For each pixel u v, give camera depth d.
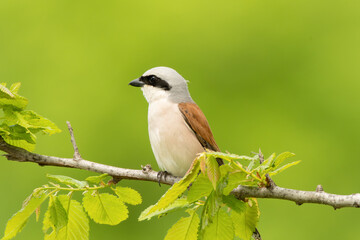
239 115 13.12
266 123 13.02
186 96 8.17
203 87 13.43
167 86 8.12
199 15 13.95
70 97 12.95
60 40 13.54
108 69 13.34
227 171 4.68
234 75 13.48
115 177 6.36
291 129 12.88
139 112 12.86
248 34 13.84
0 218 10.63
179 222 5.07
